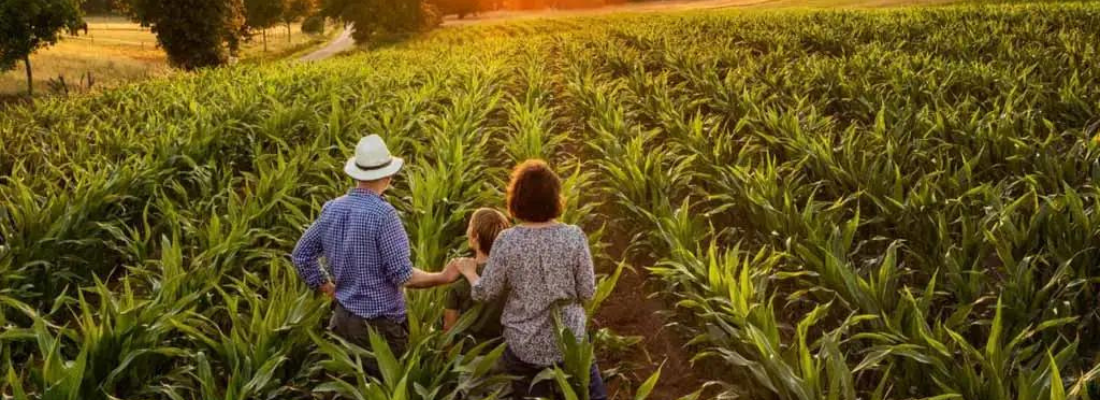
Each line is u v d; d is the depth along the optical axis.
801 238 6.42
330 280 4.52
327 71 20.25
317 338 4.21
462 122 11.40
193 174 9.08
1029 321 4.91
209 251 5.71
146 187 8.45
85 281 7.04
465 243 6.15
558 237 3.96
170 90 17.52
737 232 7.90
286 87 16.36
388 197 7.12
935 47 22.09
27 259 6.25
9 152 10.76
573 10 129.88
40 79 36.78
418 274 4.50
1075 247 5.57
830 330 5.82
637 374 5.96
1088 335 5.33
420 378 4.22
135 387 4.61
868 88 12.79
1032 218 5.76
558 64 24.56
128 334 4.45
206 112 12.71
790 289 6.59
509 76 19.83
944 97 13.16
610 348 5.64
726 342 4.84
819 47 25.41
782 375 3.99
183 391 5.00
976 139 9.05
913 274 6.55
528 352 4.02
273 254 6.26
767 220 6.86
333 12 68.44
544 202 3.92
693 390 5.71
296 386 4.54
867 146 9.06
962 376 3.95
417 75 19.05
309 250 4.36
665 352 6.32
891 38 26.14
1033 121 9.72
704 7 95.75
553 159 11.48
